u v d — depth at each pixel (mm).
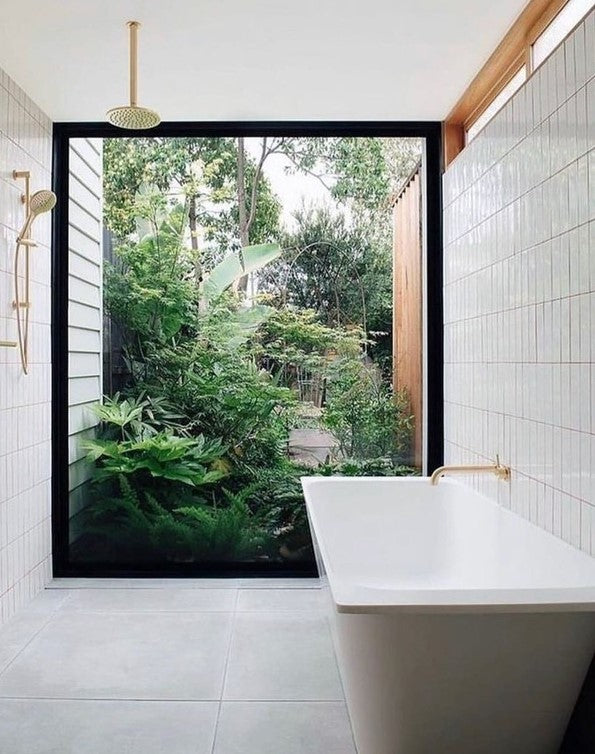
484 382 3508
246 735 2572
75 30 3166
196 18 3070
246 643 3400
